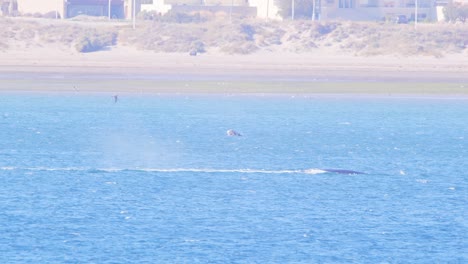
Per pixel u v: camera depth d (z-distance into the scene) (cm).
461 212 17375
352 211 17300
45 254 14125
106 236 15188
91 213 16775
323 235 15488
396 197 18712
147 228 15750
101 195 18388
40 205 17375
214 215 16788
